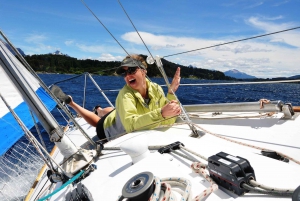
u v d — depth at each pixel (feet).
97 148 5.21
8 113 8.07
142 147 4.09
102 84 74.08
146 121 6.06
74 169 4.44
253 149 5.12
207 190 2.89
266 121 6.54
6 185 6.68
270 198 2.80
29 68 4.38
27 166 7.77
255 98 46.19
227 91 64.44
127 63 6.73
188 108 8.49
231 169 2.89
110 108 10.64
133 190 2.61
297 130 5.73
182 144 4.62
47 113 4.28
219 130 6.55
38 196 4.74
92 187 3.98
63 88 59.31
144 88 7.26
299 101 46.34
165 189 2.74
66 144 4.57
